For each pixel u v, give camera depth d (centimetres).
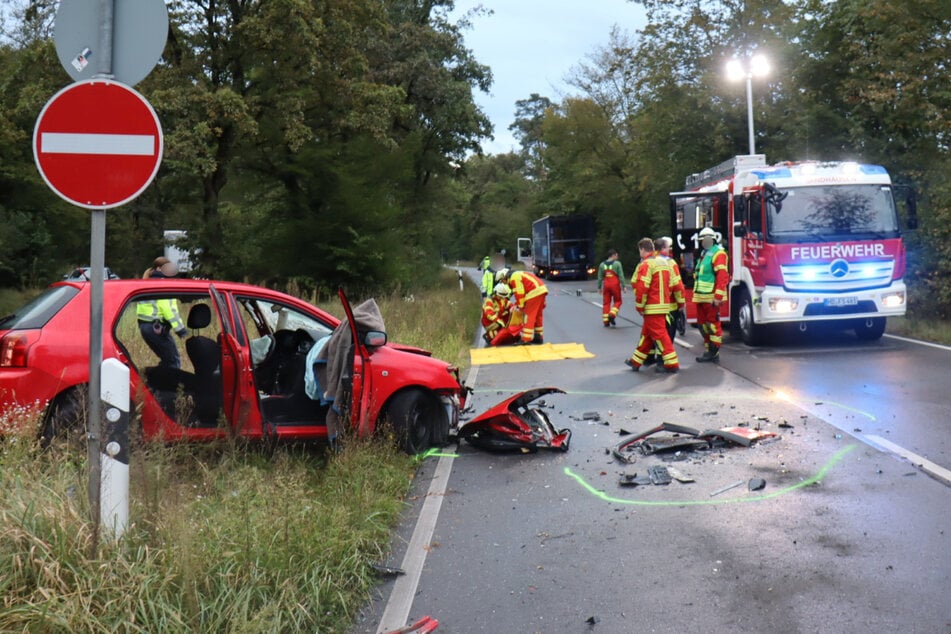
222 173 2822
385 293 2909
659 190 3875
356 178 2920
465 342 1683
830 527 512
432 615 415
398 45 3612
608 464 692
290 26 2452
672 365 1173
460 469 696
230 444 576
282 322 741
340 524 493
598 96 5019
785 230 1360
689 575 450
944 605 397
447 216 4584
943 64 1714
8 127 2464
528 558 489
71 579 366
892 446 694
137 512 434
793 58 3022
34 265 4378
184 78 2572
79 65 425
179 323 735
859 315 1360
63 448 505
